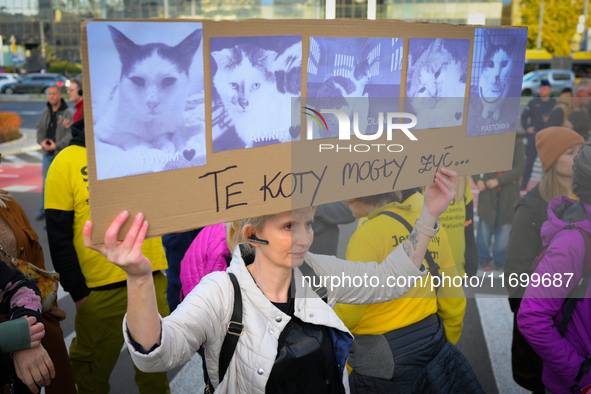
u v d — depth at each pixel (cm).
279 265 145
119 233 111
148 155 111
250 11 4366
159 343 123
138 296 118
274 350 141
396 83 145
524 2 3656
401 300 194
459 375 204
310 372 144
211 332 140
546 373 206
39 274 213
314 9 4291
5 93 3569
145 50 108
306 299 150
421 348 194
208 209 121
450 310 210
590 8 3541
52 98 698
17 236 216
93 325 261
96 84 104
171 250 368
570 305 189
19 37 6625
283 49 126
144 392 271
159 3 5200
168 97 112
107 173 107
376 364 194
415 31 145
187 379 336
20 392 188
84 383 265
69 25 6581
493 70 162
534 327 187
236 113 121
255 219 142
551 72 2581
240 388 143
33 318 177
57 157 251
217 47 116
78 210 250
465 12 3950
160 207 114
